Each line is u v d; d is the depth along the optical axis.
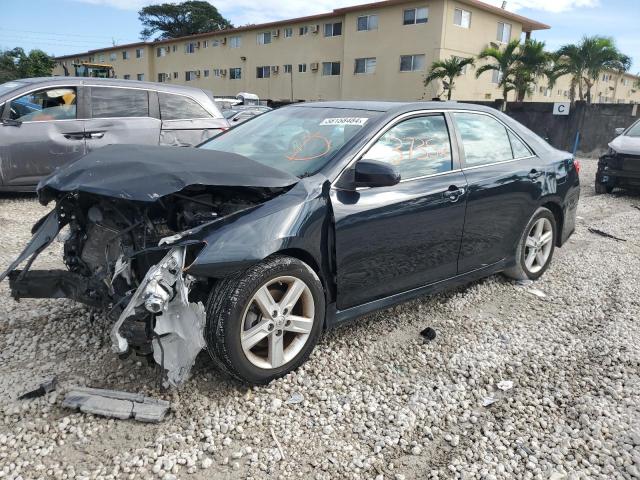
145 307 2.59
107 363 3.24
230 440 2.66
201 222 2.93
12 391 2.92
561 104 20.50
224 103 26.31
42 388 2.89
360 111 3.94
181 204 3.05
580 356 3.73
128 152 3.33
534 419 2.98
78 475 2.37
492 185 4.29
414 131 3.90
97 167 3.06
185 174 2.85
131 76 53.03
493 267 4.59
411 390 3.20
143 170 2.93
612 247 6.71
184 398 2.94
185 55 46.78
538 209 4.93
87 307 3.96
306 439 2.72
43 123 7.51
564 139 21.11
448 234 3.97
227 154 3.45
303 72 36.88
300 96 37.41
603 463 2.65
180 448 2.58
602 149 20.48
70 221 3.45
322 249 3.24
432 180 3.87
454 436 2.81
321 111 4.14
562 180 5.13
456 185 3.99
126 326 2.66
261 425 2.79
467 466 2.59
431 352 3.68
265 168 3.22
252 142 3.99
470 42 30.75
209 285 2.98
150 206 2.93
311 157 3.54
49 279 3.30
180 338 2.73
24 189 7.62
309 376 3.26
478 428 2.89
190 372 3.12
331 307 3.41
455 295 4.73
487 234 4.36
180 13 64.38
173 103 8.47
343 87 34.12
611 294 4.98
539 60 28.16
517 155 4.80
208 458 2.53
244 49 40.91
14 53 50.97
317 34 35.38
